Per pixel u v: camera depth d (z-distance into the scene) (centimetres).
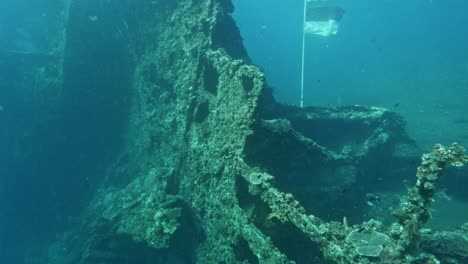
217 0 1173
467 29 5762
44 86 1495
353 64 3794
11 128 1576
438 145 666
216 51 1074
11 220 1691
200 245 933
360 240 675
